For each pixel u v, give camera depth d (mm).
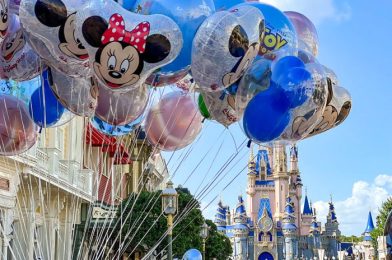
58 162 25062
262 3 10500
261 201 142125
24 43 10172
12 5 9812
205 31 9234
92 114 10938
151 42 8875
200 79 9648
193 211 32344
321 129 11375
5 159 19953
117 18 8797
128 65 8945
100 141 28625
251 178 143500
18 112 11547
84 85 10469
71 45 9156
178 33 9047
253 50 9609
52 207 24984
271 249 136000
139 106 11070
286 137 10125
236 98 10227
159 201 29312
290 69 9773
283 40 10148
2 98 11445
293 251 134375
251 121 9961
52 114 11656
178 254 31891
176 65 9828
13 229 21703
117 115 11039
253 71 9938
